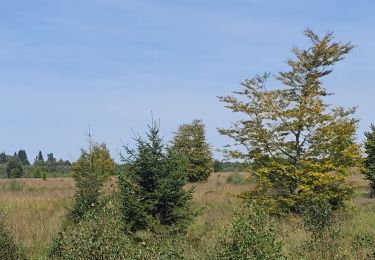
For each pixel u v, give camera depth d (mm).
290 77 16453
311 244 11078
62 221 14844
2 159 94500
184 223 12352
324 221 12320
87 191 14836
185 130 33781
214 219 15008
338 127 15742
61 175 55656
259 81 16391
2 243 10180
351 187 16531
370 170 23375
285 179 16391
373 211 17359
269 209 15516
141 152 12242
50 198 21250
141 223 11617
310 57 16312
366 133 24172
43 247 12312
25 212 17562
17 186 31156
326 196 15844
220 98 16594
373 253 10203
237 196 17188
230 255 8266
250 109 16344
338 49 16203
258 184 16703
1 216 11852
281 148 16375
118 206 11398
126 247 7191
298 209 15828
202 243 11844
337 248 10922
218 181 35531
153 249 7527
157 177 12180
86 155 17969
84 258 6855
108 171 23422
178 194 12273
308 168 16016
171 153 12469
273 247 8445
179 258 8188
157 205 12203
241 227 8367
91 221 7207
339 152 16203
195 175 33125
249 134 16484
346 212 16562
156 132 12414
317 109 15555
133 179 12164
